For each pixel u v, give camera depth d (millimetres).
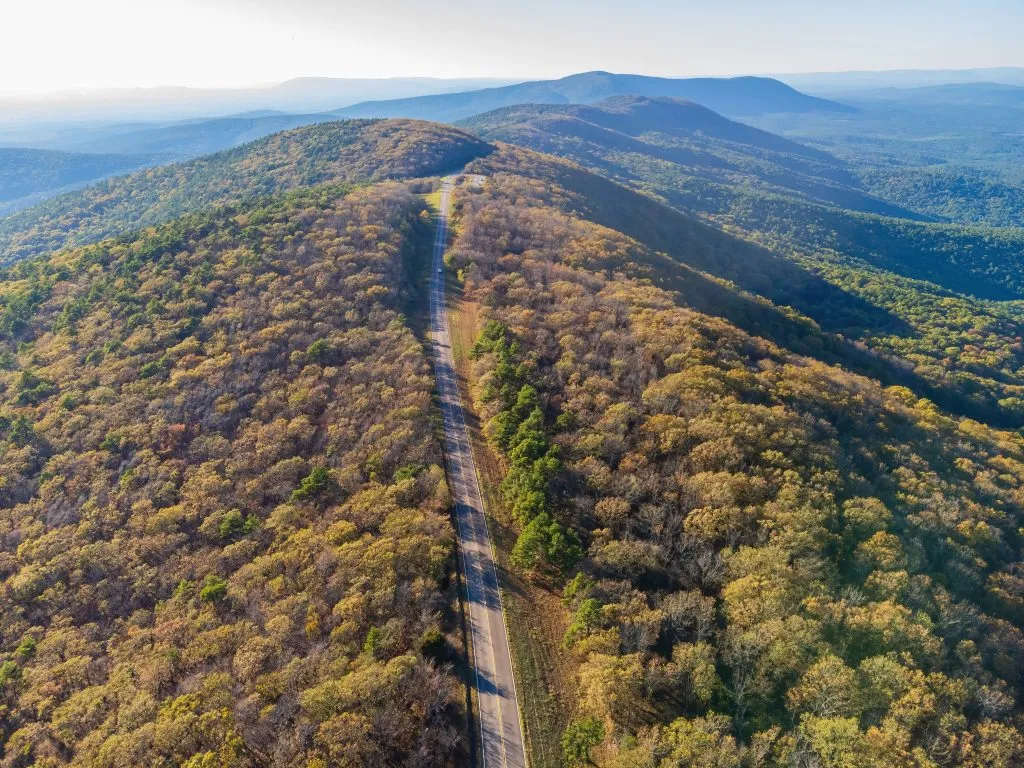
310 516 95000
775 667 62500
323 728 58844
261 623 77000
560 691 68000
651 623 68625
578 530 86500
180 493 104062
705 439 96062
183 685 70625
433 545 83188
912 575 77125
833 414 114625
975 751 56438
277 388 123750
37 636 85125
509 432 103688
